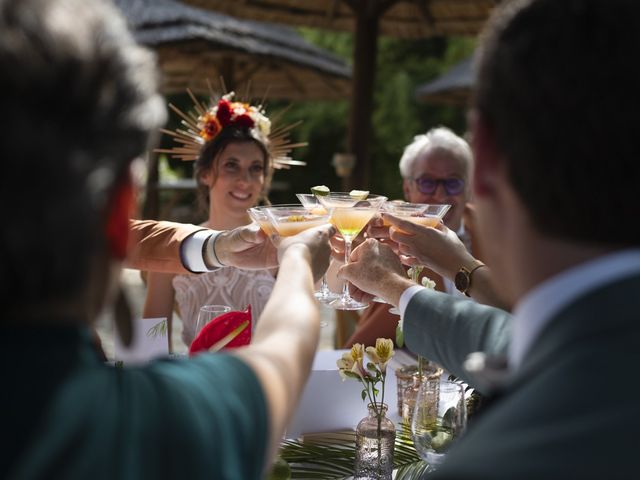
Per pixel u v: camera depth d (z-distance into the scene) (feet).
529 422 1.84
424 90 38.91
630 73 1.95
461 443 2.00
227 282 10.48
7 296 1.87
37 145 1.79
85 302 2.06
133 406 2.06
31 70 1.81
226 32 29.91
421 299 4.78
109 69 1.98
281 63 32.19
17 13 1.89
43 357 1.93
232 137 10.80
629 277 1.98
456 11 20.92
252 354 2.51
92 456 1.90
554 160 2.03
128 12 28.55
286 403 2.45
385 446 5.83
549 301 2.08
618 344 1.87
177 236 6.66
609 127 1.96
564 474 1.70
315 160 57.31
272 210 6.17
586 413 1.79
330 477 5.86
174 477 2.02
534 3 2.12
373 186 57.06
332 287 7.90
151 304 10.72
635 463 1.69
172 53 30.04
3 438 1.83
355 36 21.58
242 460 2.18
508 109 2.12
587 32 2.00
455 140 11.27
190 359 2.38
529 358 2.05
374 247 5.59
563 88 1.99
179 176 51.39
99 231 2.00
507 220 2.29
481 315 4.38
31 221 1.81
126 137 2.00
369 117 22.09
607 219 2.02
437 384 5.51
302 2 21.29
